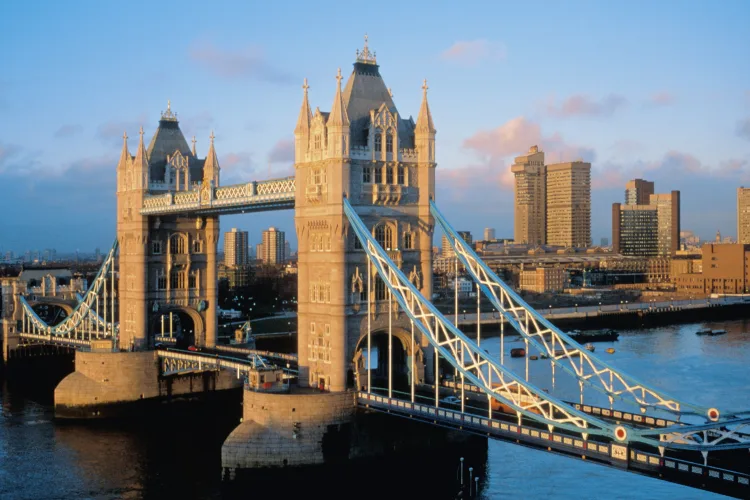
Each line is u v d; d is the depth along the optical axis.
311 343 110.50
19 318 195.00
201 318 154.62
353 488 102.31
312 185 108.88
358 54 114.06
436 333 94.50
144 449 123.25
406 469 105.31
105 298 162.25
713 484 67.25
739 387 162.88
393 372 118.81
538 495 97.56
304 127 111.19
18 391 173.12
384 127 110.50
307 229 110.81
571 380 171.50
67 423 141.00
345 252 105.75
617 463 73.88
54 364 196.62
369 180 109.44
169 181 150.50
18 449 123.69
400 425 105.69
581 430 77.06
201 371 146.62
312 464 101.12
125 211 151.12
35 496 102.12
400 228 111.88
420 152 114.06
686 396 152.88
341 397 102.50
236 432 103.75
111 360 143.75
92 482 107.31
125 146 153.75
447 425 89.94
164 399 147.00
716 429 72.19
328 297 107.62
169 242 150.00
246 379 122.81
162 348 151.88
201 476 109.44
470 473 100.06
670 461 70.00
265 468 101.69
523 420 93.94
